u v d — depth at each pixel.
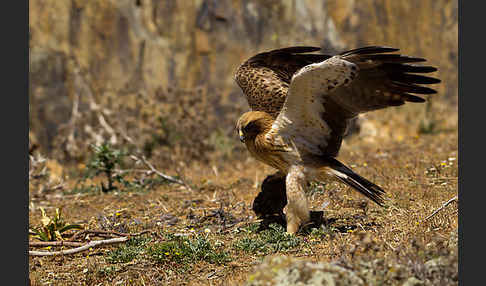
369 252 10.59
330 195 17.02
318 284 9.11
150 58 32.94
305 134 14.03
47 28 31.62
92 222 16.91
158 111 28.73
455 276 9.51
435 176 18.31
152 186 21.59
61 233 15.37
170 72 33.19
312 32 36.03
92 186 22.33
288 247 13.19
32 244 13.99
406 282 9.44
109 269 12.59
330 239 13.29
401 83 14.36
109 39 32.56
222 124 29.80
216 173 22.50
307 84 12.91
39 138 29.84
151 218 17.03
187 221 16.41
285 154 14.05
